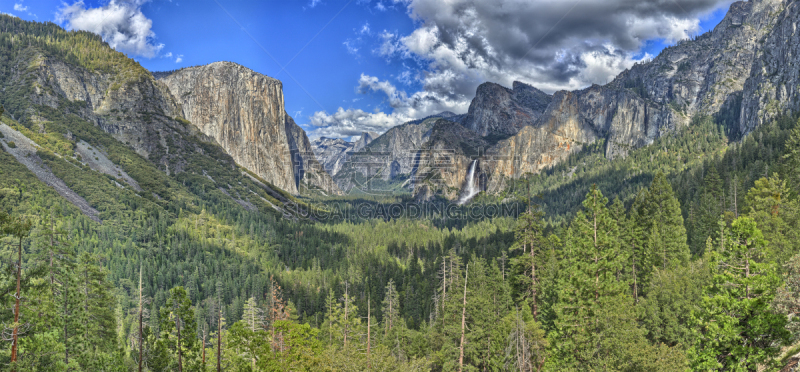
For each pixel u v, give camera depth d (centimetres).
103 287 5997
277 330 4659
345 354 4475
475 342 5666
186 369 5097
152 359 5006
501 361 5200
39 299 4425
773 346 3300
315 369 4197
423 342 7044
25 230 4138
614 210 7519
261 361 4412
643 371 3928
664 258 6706
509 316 5541
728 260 3488
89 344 5594
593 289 4641
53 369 4588
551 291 5638
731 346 3319
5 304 4144
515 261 6100
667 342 5106
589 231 4966
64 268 5412
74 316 5334
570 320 4581
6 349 4228
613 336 4222
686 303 5016
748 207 8062
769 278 3266
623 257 4981
